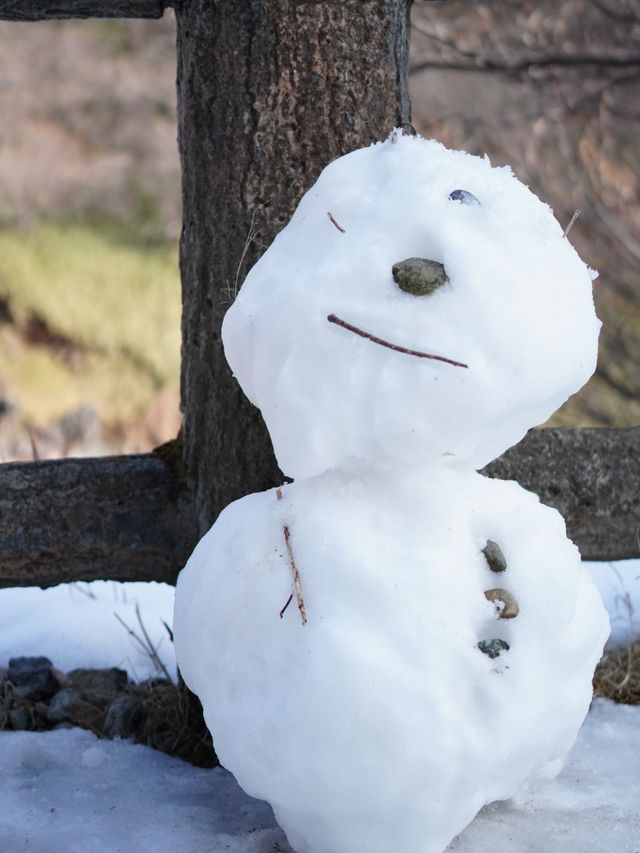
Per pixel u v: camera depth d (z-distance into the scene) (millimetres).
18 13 2402
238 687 2096
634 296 5871
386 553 2068
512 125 5957
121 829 2219
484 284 2035
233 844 2189
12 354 6336
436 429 2049
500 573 2092
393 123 2371
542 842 2170
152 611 2779
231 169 2357
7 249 6898
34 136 7809
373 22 2354
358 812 2057
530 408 2076
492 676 2057
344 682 2035
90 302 6629
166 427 6094
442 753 2039
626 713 2465
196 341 2398
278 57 2338
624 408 5590
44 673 2559
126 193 7555
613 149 5766
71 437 5926
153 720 2445
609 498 2469
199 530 2422
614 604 2752
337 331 2043
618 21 5062
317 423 2049
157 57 8328
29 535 2418
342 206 2090
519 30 5227
